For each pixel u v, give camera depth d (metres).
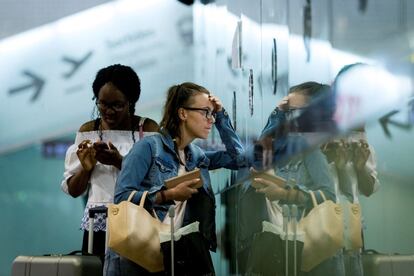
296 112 2.31
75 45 6.93
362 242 2.28
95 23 6.95
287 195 2.83
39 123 6.91
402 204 1.88
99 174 4.64
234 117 4.20
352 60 1.72
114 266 3.71
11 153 6.92
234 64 4.18
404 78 1.55
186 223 3.75
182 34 6.95
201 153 4.05
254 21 3.45
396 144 1.80
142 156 3.80
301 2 2.25
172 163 3.87
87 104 6.90
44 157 6.94
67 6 6.95
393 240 1.97
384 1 1.59
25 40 6.91
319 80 2.00
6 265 6.98
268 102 2.96
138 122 4.84
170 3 6.95
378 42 1.61
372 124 1.78
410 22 1.54
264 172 3.03
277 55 2.75
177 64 6.93
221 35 4.82
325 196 2.51
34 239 6.99
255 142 3.31
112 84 4.74
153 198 3.62
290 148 2.40
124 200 3.68
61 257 4.07
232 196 4.31
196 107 3.97
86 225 4.59
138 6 6.96
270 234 3.18
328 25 1.88
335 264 2.61
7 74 6.89
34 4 6.92
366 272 2.24
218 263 4.97
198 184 3.63
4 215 6.97
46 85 6.89
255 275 3.41
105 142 4.68
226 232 4.62
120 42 6.95
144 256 3.55
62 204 6.98
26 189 6.97
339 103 1.81
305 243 2.73
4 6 6.91
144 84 6.89
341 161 2.26
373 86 1.64
